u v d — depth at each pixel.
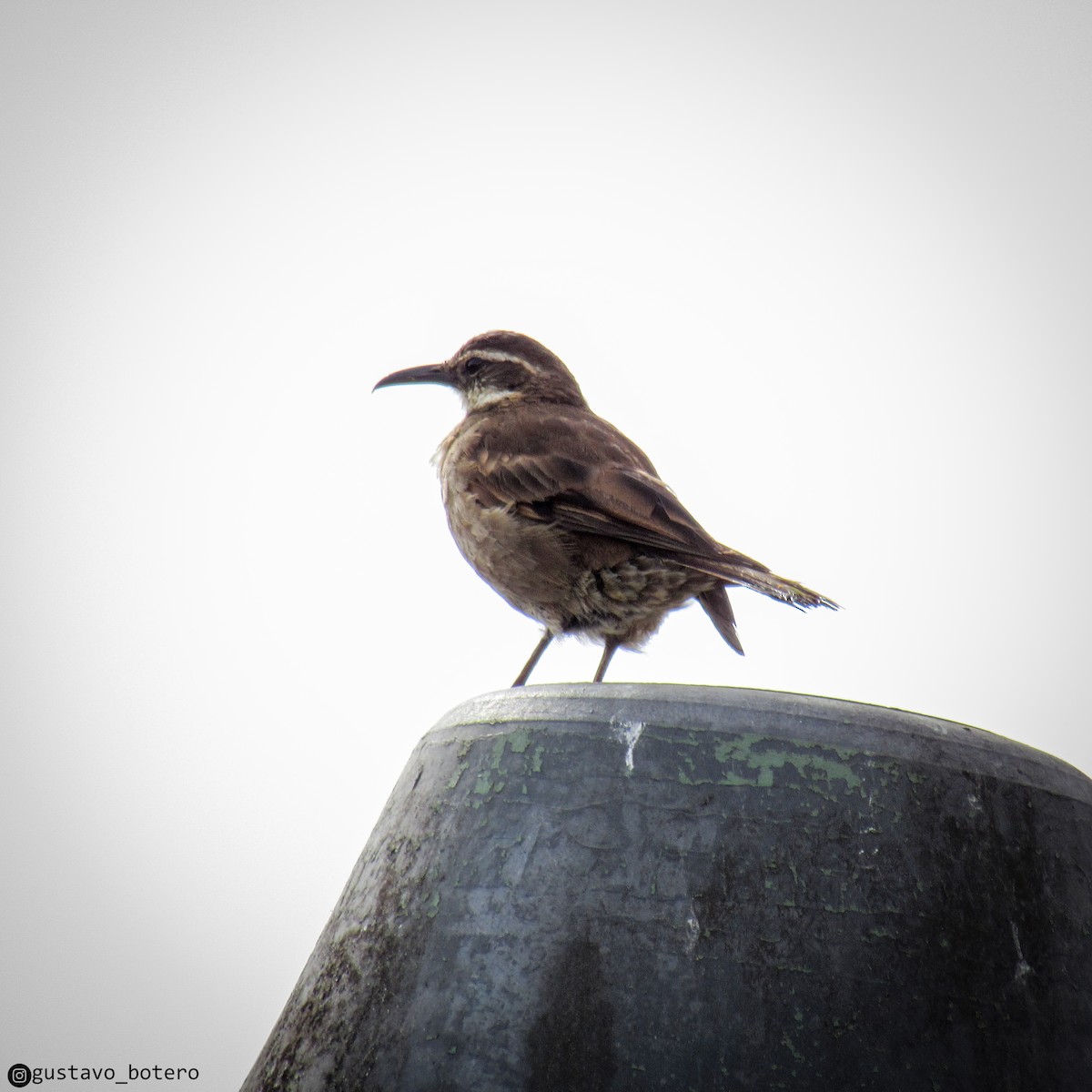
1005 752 6.80
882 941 6.04
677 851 6.21
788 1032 5.82
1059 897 6.50
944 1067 5.85
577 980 5.98
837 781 6.37
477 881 6.43
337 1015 6.59
